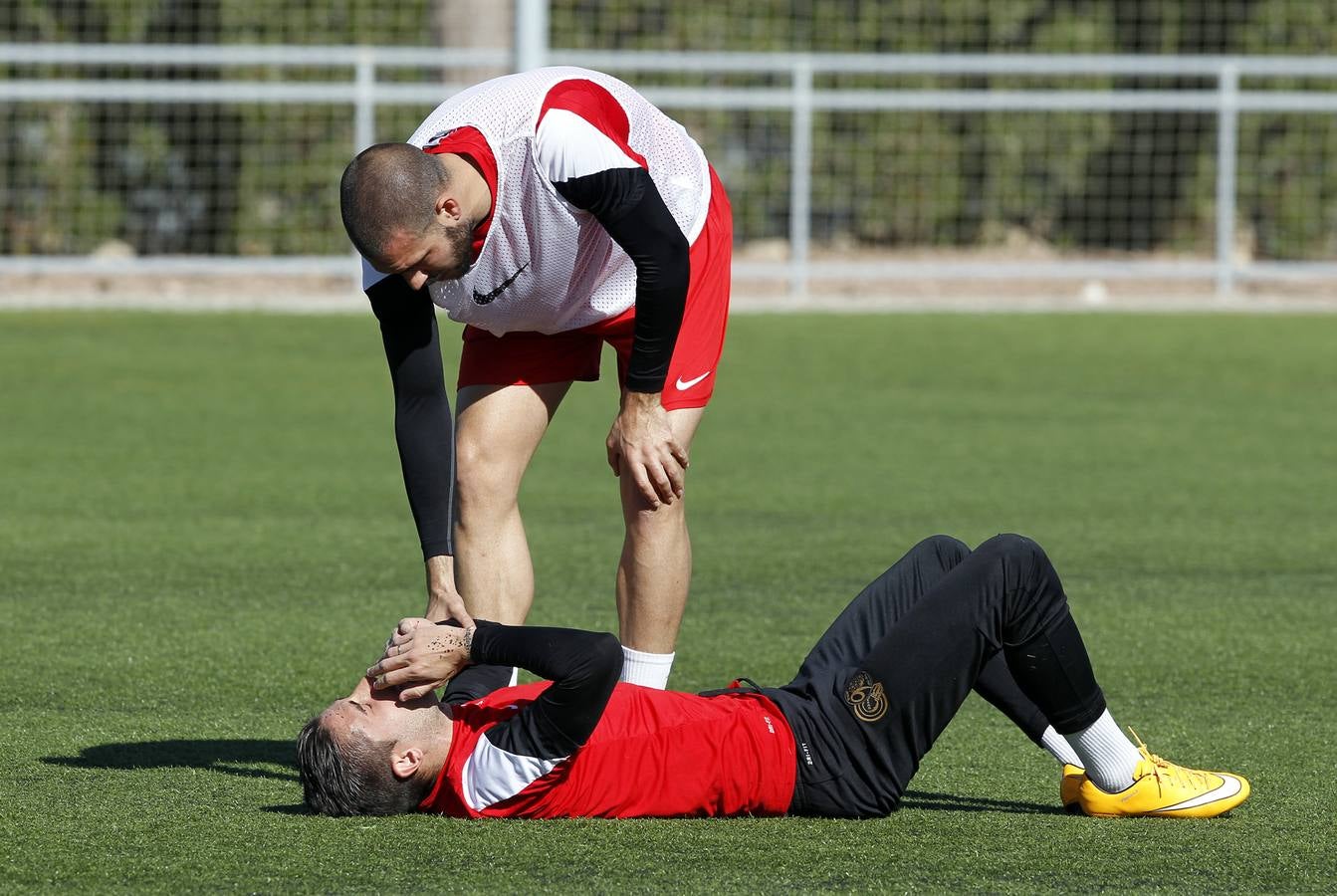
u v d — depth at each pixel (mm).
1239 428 35188
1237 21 58562
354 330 46719
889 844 12688
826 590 22000
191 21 55500
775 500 28016
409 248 12914
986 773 14805
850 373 41562
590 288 14734
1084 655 13258
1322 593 22016
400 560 23500
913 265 53625
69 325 46719
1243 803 13953
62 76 55438
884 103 51062
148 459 30859
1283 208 59094
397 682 12891
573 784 12984
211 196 55625
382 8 56656
